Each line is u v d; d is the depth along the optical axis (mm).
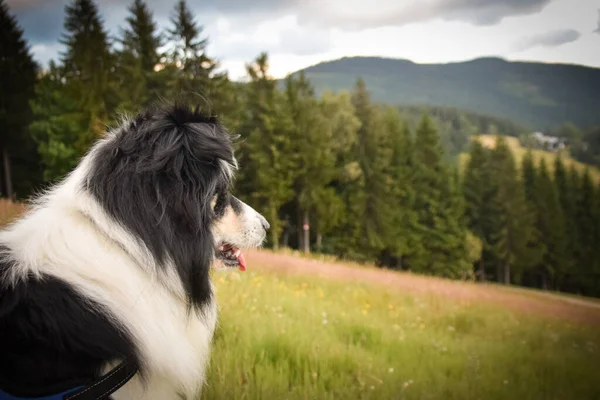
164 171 1674
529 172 48844
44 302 1466
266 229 2352
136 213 1640
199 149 1754
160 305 1710
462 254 38406
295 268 10516
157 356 1674
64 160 25359
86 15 29500
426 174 39969
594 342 6883
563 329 8031
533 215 42156
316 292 8109
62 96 26844
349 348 4379
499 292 14055
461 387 3838
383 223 37531
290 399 3104
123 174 1663
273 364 3811
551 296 27562
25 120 27781
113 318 1562
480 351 5391
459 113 120938
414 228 38812
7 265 1549
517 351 5656
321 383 3414
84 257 1591
